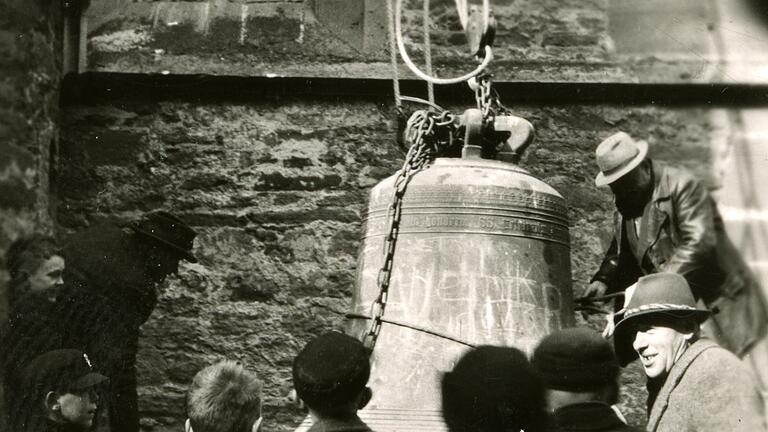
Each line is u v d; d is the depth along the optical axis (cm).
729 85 627
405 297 362
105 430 436
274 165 618
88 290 457
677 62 634
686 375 342
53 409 381
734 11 634
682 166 619
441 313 358
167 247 479
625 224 463
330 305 602
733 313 484
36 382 382
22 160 556
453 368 348
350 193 615
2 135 543
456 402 343
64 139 616
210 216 612
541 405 341
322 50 631
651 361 355
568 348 298
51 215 594
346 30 638
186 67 625
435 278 362
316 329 600
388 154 620
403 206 372
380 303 362
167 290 600
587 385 295
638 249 456
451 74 624
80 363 387
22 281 538
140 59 628
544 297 368
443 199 369
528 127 399
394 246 369
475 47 399
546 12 641
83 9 629
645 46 637
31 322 452
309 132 621
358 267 387
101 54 628
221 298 602
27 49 568
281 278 605
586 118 626
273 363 596
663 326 355
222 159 618
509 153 398
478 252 364
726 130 624
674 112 626
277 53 631
